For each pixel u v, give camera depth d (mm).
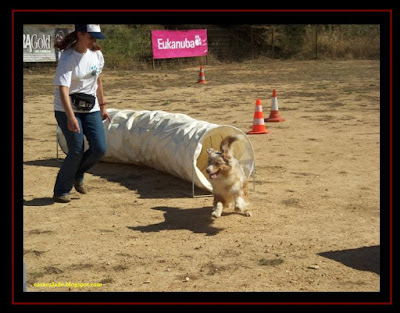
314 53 39594
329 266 5324
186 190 8328
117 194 8141
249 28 40719
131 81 26516
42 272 5316
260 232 6379
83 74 7496
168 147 8578
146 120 9422
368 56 39031
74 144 7551
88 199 7887
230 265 5414
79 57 7430
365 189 8078
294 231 6379
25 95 21297
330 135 12375
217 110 16891
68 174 7648
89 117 7750
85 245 6035
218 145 8688
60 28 29672
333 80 25406
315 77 27125
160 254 5746
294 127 13547
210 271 5281
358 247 5824
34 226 6676
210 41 38906
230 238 6203
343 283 4945
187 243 6062
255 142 11742
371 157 10117
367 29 41000
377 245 5871
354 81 24688
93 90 7762
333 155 10359
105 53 33625
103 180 9000
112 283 5059
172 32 33594
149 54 34750
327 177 8797
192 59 35500
